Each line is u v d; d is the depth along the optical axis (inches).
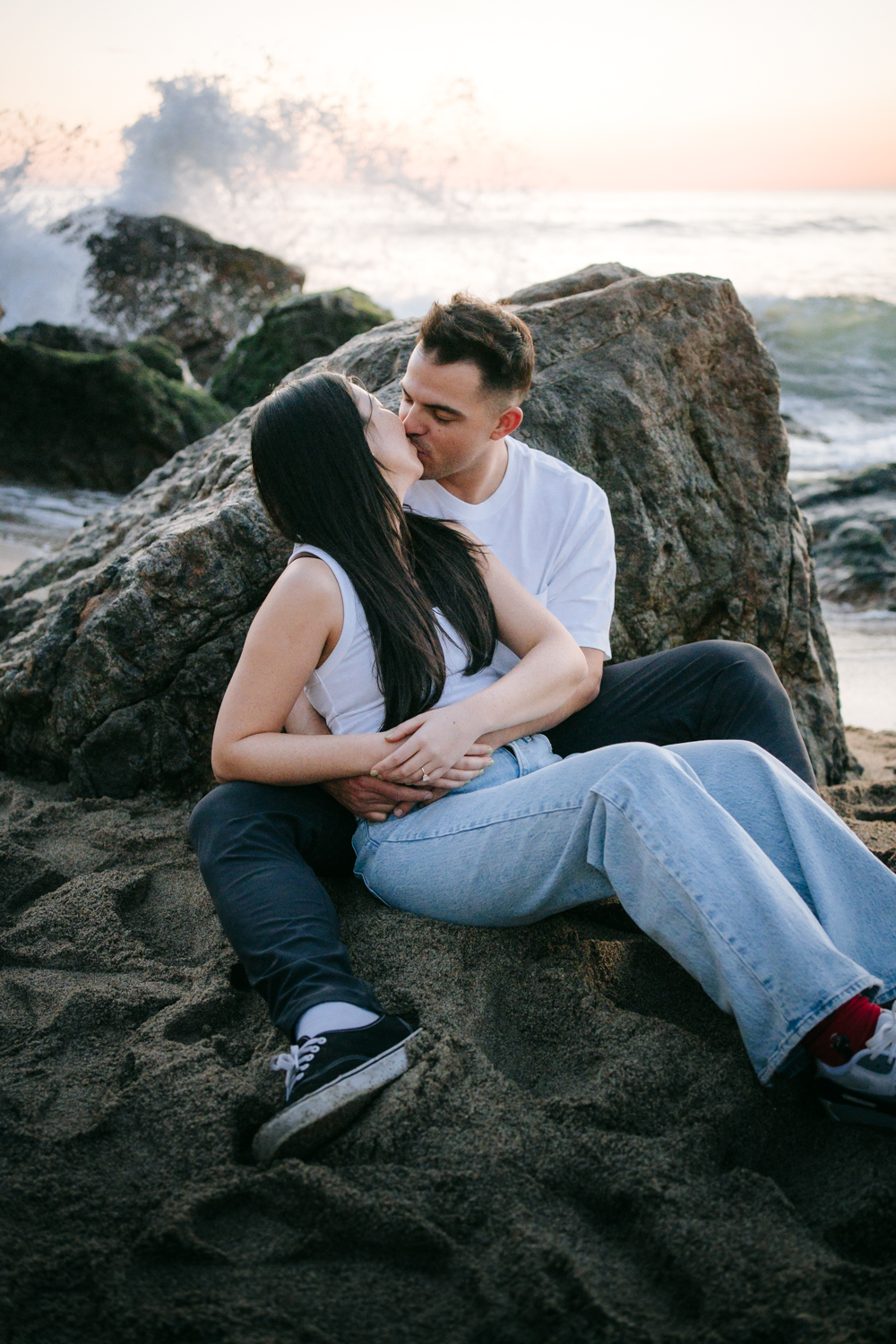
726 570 132.9
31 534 289.6
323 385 79.3
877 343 682.8
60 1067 70.5
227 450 138.5
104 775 112.6
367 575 77.6
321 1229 56.0
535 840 72.9
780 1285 50.9
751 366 137.0
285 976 67.7
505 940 79.5
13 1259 53.4
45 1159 61.2
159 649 108.8
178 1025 73.6
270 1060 68.8
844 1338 47.9
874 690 204.2
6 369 369.7
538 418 120.9
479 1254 54.2
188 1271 53.6
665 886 66.1
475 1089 65.2
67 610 114.8
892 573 265.4
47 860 97.3
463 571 85.2
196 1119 63.3
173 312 612.4
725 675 93.1
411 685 78.5
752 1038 63.3
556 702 83.9
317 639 76.6
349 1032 64.4
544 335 127.3
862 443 469.4
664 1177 58.0
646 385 127.8
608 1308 49.9
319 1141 61.7
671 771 69.0
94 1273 52.7
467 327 84.1
